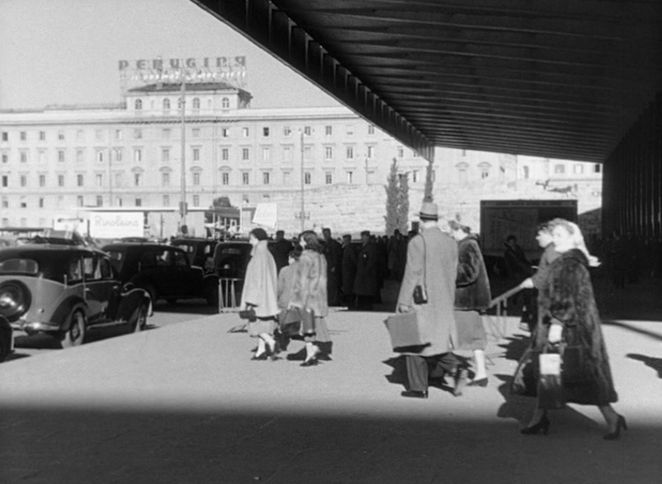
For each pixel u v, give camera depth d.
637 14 22.00
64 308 16.02
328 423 8.35
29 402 9.51
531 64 31.20
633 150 47.25
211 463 6.84
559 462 6.82
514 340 15.63
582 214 109.25
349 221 103.81
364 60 32.44
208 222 61.47
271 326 13.09
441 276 9.48
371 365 12.50
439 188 108.69
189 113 85.31
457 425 8.24
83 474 6.53
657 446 7.36
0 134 82.25
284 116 102.38
